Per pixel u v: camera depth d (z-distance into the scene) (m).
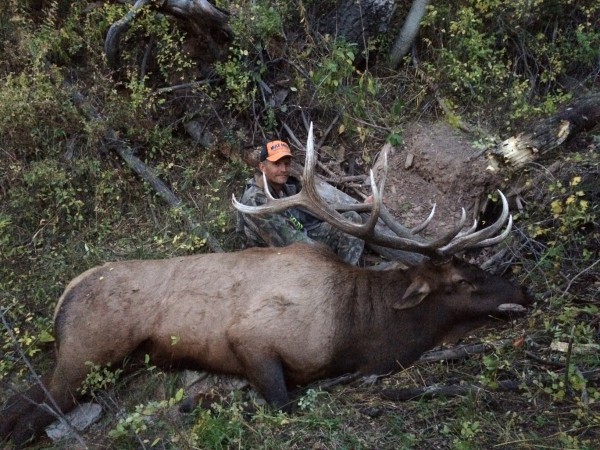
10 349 6.68
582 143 7.61
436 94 8.22
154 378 6.28
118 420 6.12
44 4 8.91
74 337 6.14
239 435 5.41
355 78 8.52
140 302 6.16
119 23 7.93
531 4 8.53
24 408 6.09
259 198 6.87
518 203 7.23
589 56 8.62
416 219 7.30
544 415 5.38
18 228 7.58
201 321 5.99
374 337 5.99
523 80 8.67
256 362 5.77
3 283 7.04
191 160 8.04
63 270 7.13
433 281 5.99
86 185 7.83
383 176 6.08
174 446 5.50
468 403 5.46
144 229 7.60
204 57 8.27
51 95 7.88
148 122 8.09
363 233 5.88
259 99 8.23
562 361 5.88
